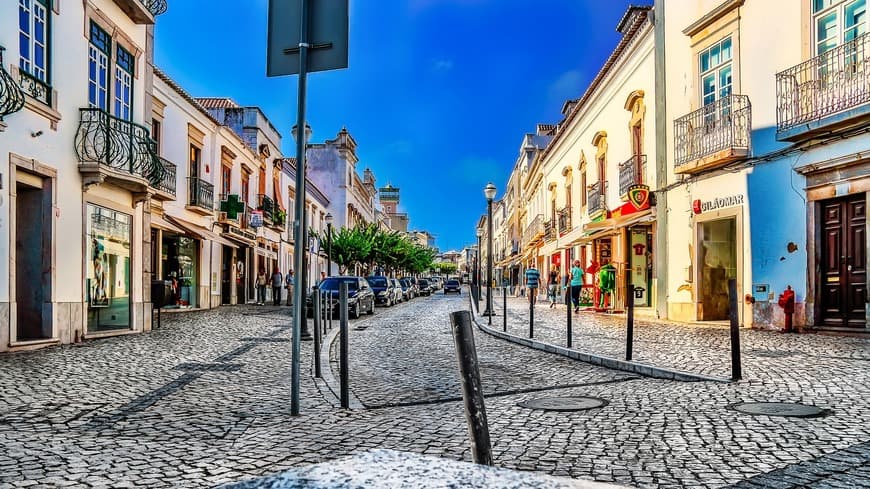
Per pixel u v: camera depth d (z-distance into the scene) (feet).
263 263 120.37
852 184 39.29
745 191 48.32
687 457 14.75
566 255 106.42
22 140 36.88
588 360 32.78
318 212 168.04
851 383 23.06
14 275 36.45
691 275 55.16
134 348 39.06
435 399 23.75
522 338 43.16
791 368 26.89
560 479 4.90
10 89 33.42
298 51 21.09
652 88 63.21
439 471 5.02
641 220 64.18
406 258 220.43
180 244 83.71
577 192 99.50
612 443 16.25
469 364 9.59
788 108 42.78
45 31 39.22
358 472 5.00
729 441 15.93
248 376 29.09
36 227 39.68
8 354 34.99
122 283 48.96
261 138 115.03
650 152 63.87
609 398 22.57
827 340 37.35
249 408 21.75
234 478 13.79
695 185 54.39
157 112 72.02
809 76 42.01
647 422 18.43
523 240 170.50
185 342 43.11
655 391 23.53
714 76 52.70
